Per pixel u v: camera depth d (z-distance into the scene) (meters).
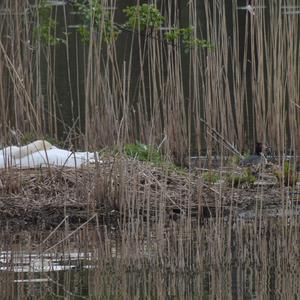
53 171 22.97
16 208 22.05
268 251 18.80
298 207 22.19
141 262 18.12
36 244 19.88
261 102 28.62
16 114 24.39
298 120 26.48
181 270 17.61
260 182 23.75
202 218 21.94
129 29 25.36
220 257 18.25
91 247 19.48
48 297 15.84
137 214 20.30
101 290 16.28
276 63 26.31
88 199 21.70
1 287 16.50
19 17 25.41
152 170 23.44
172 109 27.59
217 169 25.14
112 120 24.83
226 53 28.11
